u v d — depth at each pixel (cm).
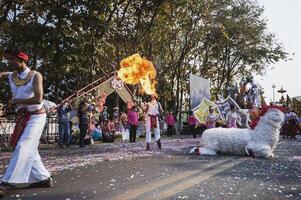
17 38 2000
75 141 1850
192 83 2941
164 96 3922
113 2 2234
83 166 926
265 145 1170
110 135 2091
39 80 619
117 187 647
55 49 1984
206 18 3806
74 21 1972
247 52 4516
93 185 666
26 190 620
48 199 556
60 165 946
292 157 1181
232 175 788
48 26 1970
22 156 598
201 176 771
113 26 2517
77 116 1830
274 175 797
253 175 793
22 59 618
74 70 2102
